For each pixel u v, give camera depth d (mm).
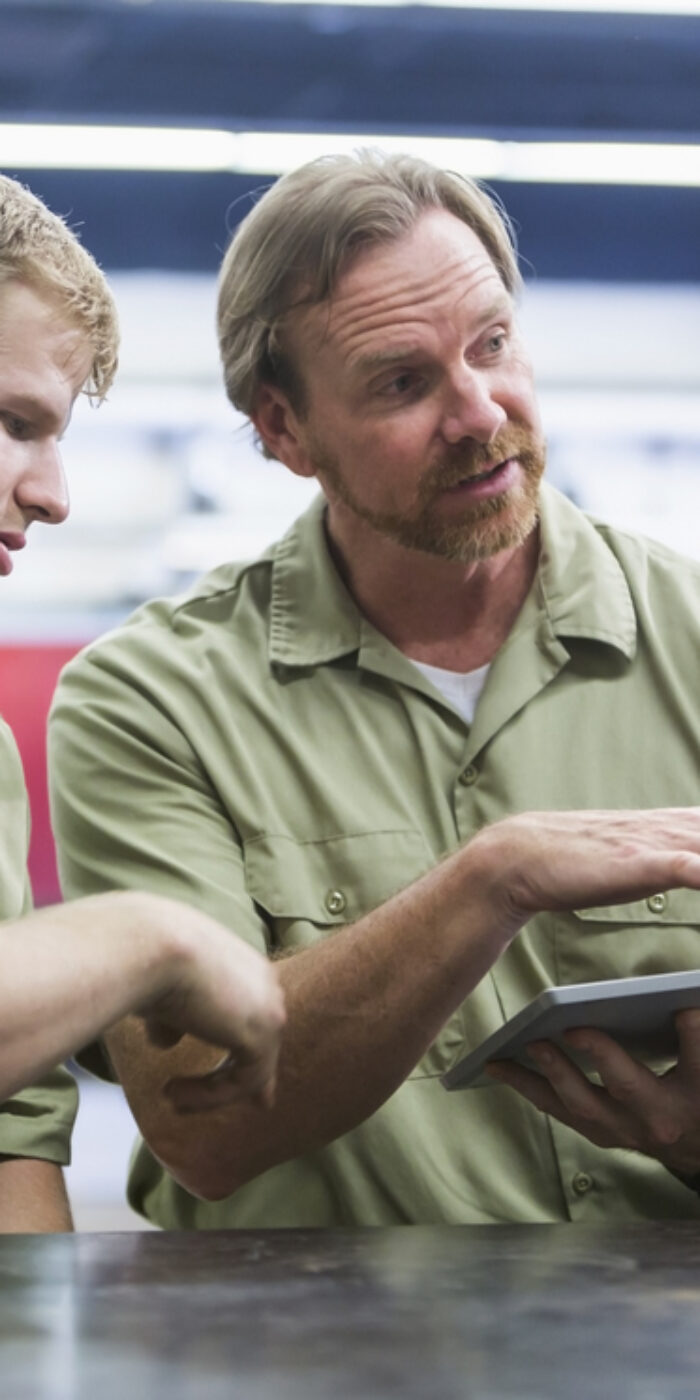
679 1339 857
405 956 1613
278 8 7301
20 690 6016
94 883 1900
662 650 1968
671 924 1872
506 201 8078
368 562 1972
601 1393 752
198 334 7758
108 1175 5535
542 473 1914
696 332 8023
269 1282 1015
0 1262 1092
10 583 7230
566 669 1962
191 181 7918
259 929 1858
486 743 1921
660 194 8086
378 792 1915
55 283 1525
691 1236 1209
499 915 1571
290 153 7750
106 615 7289
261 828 1890
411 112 7641
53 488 1563
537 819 1581
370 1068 1661
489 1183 1784
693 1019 1463
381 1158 1787
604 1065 1494
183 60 7449
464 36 7449
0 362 1511
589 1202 1789
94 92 7504
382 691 1966
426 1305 943
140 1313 925
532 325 7965
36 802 5758
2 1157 1739
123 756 1927
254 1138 1696
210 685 1959
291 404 2008
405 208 1897
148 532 7391
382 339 1856
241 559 2117
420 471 1866
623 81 7586
